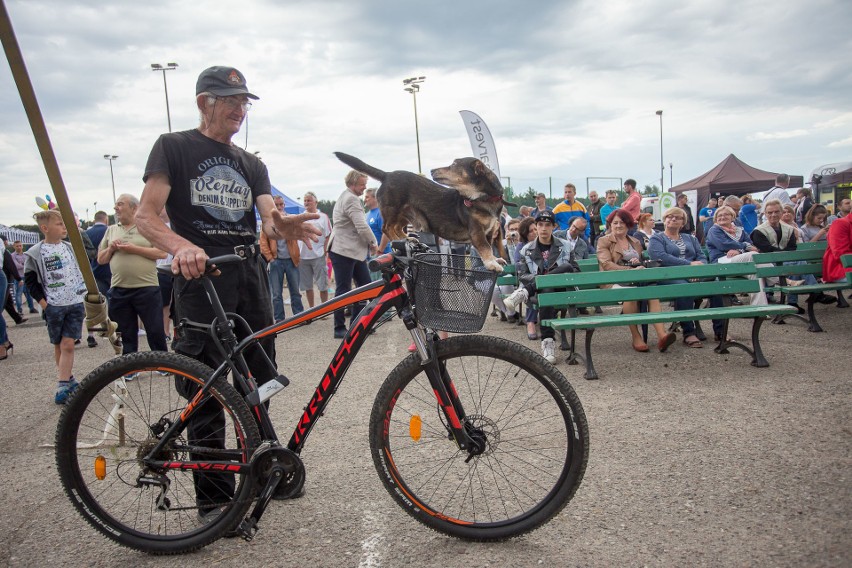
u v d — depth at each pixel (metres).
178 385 2.55
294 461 2.41
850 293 9.02
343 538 2.52
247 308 2.82
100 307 3.31
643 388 4.55
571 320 5.02
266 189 2.99
